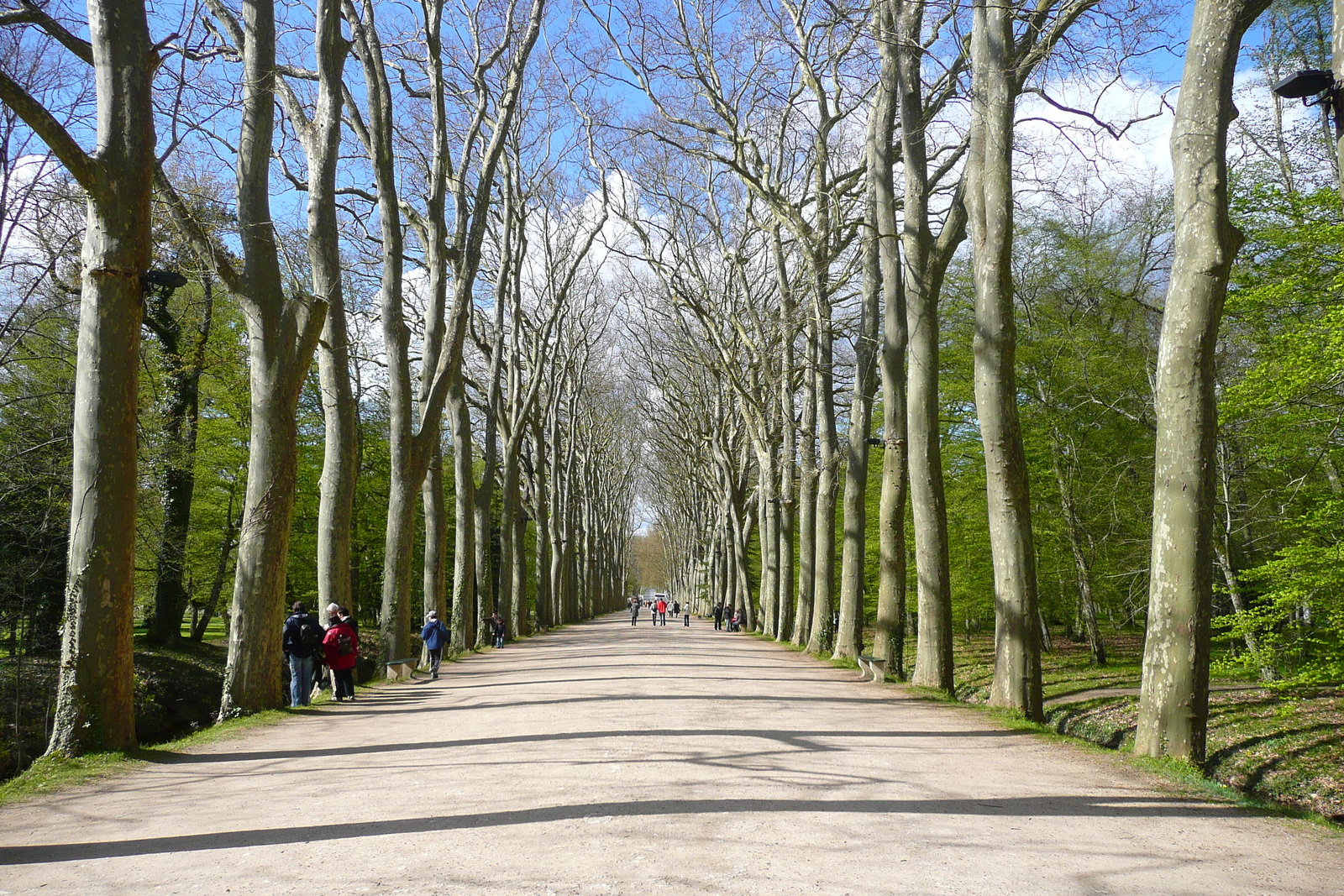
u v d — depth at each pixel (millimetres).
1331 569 14930
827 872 5516
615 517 94188
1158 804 7781
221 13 14773
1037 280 27344
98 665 10062
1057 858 5992
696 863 5668
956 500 30172
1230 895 5355
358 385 30109
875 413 34906
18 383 19500
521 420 38219
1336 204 14906
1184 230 9977
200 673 25984
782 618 34500
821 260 23828
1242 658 16469
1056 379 26656
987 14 13961
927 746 10539
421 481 21781
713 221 32156
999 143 13844
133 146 10297
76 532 10070
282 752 10516
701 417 48969
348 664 16062
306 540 33531
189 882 5477
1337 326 13539
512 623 39094
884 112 18844
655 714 12711
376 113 20359
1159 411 10273
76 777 8969
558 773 8547
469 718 13000
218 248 13688
